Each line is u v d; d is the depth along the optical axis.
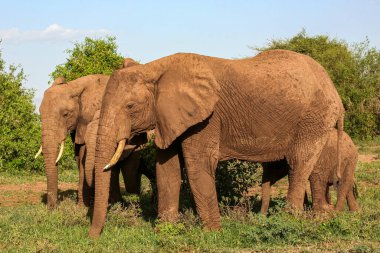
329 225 9.09
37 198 13.82
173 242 8.34
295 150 10.13
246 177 11.88
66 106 12.31
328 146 11.41
